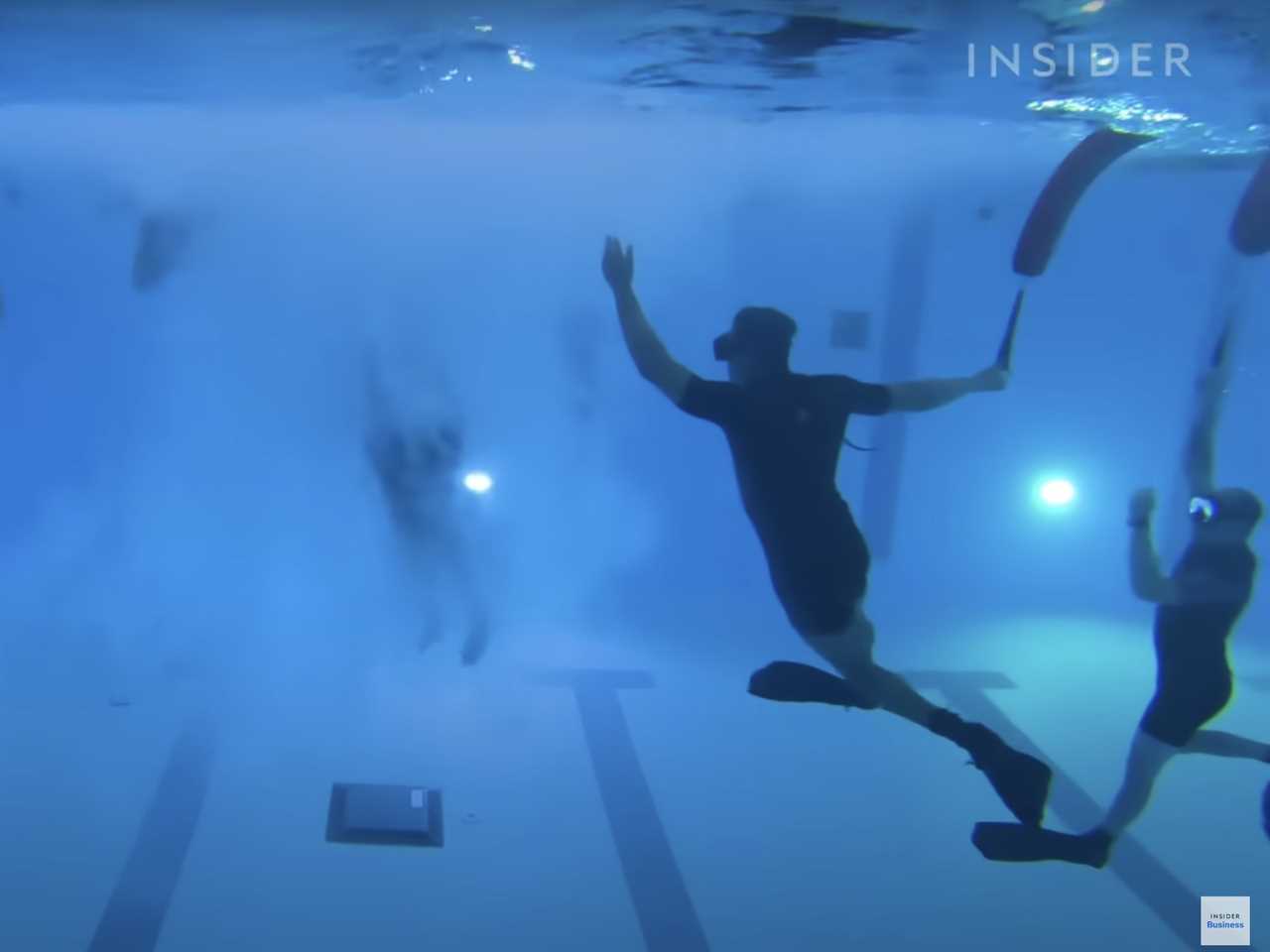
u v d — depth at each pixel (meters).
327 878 4.12
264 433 8.19
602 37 4.61
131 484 8.02
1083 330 7.76
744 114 6.88
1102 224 7.65
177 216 7.91
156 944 3.62
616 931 3.91
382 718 5.71
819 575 2.77
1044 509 7.93
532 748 5.44
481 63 5.26
